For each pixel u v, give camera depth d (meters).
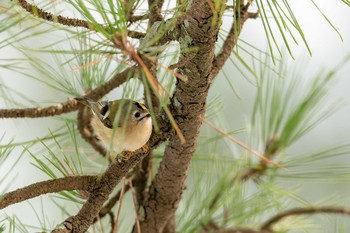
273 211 7.66
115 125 5.03
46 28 6.79
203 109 6.51
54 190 6.29
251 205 7.27
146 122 6.66
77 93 7.75
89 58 7.53
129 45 5.00
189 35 5.93
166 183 7.20
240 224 7.19
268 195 7.26
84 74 7.66
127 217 8.34
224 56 6.67
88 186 6.46
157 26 5.97
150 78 4.94
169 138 6.65
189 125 6.57
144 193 7.57
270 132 7.54
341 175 7.33
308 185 10.51
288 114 7.48
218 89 11.22
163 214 7.41
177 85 6.43
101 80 7.78
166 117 6.60
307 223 7.11
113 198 7.45
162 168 7.15
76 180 6.41
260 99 7.60
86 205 6.49
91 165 7.97
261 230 6.77
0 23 6.42
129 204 8.47
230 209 7.29
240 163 7.50
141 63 4.98
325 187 10.57
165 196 7.32
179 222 7.64
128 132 6.81
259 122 7.60
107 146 7.37
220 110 8.10
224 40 7.07
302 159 7.40
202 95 6.36
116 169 6.50
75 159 8.16
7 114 7.05
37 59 7.47
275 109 7.53
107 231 7.81
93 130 7.76
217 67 6.59
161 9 6.52
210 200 7.29
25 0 5.80
